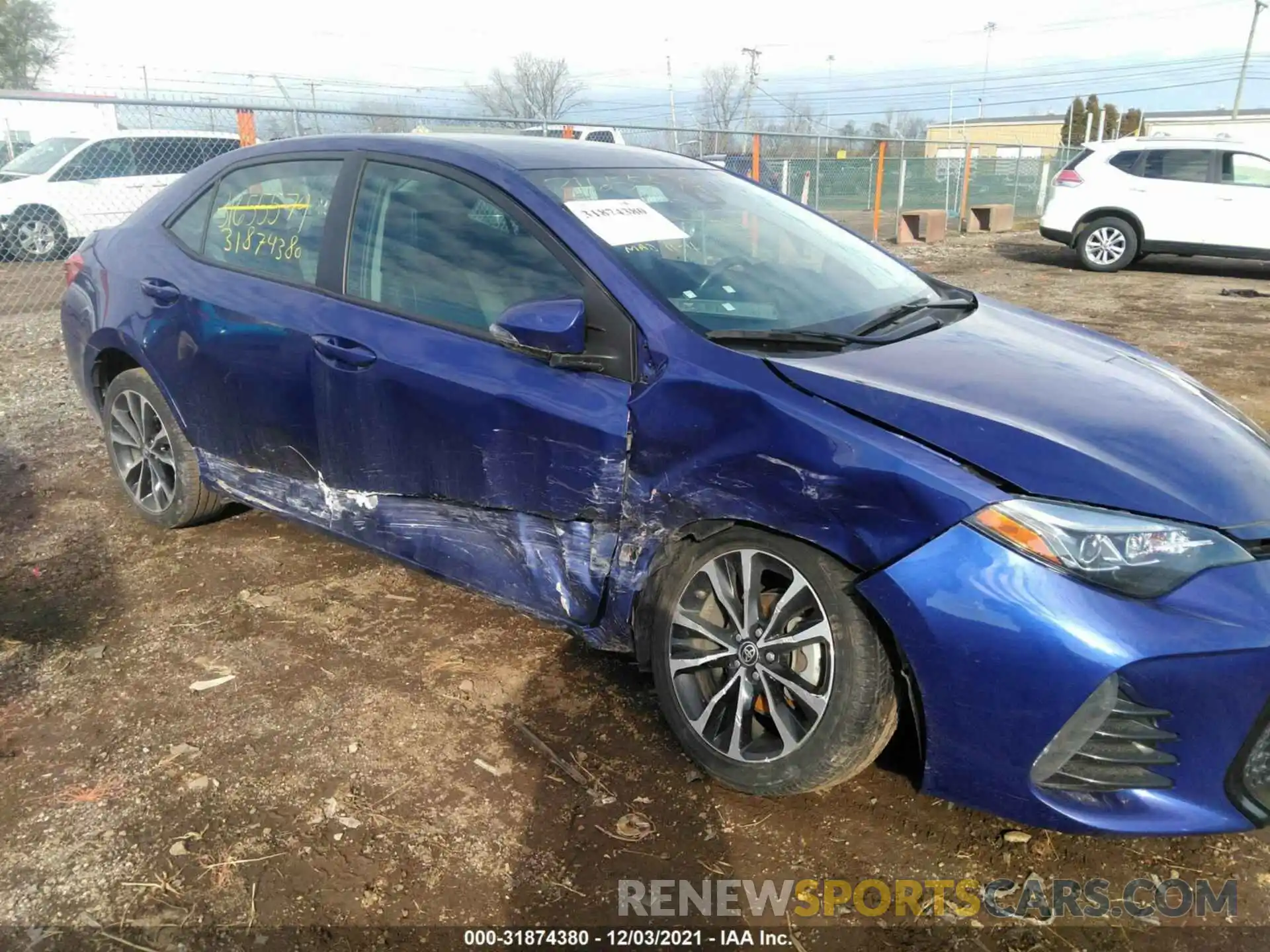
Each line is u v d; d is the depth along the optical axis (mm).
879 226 17656
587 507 2662
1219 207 12336
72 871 2275
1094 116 60094
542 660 3186
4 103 11867
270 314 3340
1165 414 2486
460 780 2594
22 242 11586
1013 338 2996
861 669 2258
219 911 2164
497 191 2998
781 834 2410
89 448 5332
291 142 3641
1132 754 2100
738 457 2385
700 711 2604
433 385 2887
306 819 2445
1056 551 2057
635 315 2643
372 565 3889
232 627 3400
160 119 11227
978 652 2084
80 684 3057
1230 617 2027
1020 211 22719
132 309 3861
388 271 3152
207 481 3842
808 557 2316
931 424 2270
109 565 3902
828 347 2670
